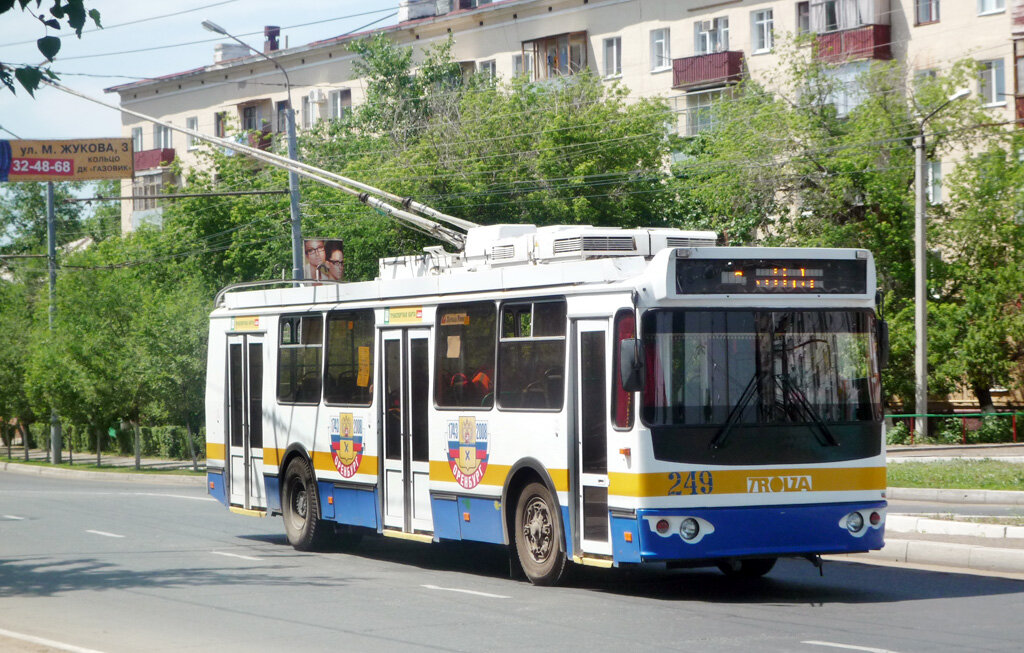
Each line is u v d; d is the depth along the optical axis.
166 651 9.21
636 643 9.25
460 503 13.46
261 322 17.44
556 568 12.19
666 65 49.62
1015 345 35.44
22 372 46.00
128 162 31.39
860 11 43.09
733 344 11.37
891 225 36.56
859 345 11.82
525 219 39.91
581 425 11.81
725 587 12.38
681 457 11.05
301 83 62.50
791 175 37.16
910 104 36.56
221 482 18.30
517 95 41.75
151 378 34.41
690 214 41.53
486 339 13.19
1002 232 35.28
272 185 43.16
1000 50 40.78
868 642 9.12
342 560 15.31
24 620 10.77
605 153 40.69
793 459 11.38
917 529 15.45
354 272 39.22
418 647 9.25
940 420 34.44
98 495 27.44
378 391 14.84
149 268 45.53
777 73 39.59
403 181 39.50
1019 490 20.70
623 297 11.36
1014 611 10.46
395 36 58.44
